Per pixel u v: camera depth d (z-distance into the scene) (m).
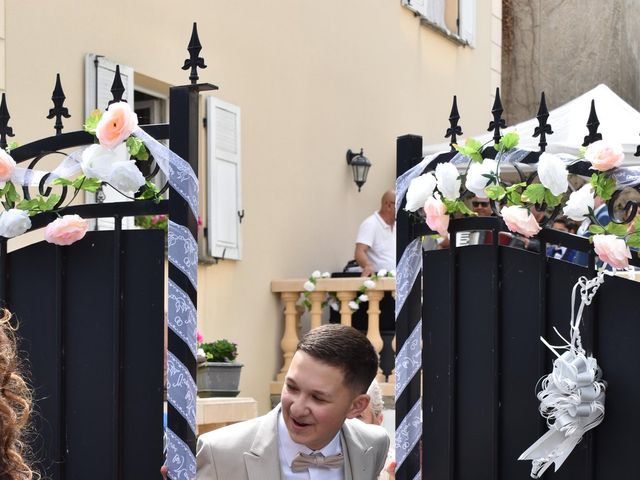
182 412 4.54
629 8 19.48
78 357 4.71
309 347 4.04
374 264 12.23
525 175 5.03
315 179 12.60
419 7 15.01
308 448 4.19
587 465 4.24
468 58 16.88
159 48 10.11
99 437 4.68
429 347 4.73
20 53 8.50
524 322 4.46
